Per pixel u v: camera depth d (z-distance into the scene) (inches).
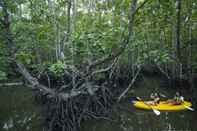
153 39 746.8
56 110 452.4
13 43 365.7
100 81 602.5
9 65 391.2
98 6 686.5
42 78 554.6
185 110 551.8
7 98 708.7
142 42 645.3
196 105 583.2
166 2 518.9
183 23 652.7
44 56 658.8
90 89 494.6
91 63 453.1
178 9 495.8
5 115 549.0
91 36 471.5
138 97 657.6
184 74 786.2
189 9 634.8
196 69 767.7
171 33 756.6
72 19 562.3
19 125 484.1
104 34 466.9
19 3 394.9
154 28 715.4
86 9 675.4
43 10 513.3
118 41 454.6
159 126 460.4
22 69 374.0
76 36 481.7
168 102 581.0
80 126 472.4
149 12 523.8
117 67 746.8
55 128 448.1
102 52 482.6
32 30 486.0
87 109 499.2
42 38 588.7
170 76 860.0
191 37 708.0
